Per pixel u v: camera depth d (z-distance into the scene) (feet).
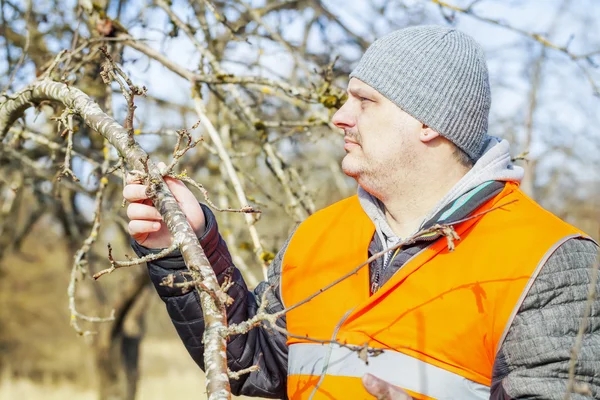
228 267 6.36
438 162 6.13
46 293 53.98
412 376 5.37
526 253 5.40
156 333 60.85
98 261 20.75
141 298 24.59
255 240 9.07
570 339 5.12
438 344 5.40
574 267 5.32
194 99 9.95
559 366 5.07
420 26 6.45
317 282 6.28
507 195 5.96
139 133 9.30
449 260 5.66
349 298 6.00
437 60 6.07
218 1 13.43
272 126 10.65
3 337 52.42
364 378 4.89
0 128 8.14
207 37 11.75
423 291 5.62
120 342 22.44
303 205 10.61
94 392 44.86
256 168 15.62
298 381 5.93
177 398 37.76
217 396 4.56
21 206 22.70
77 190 14.70
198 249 5.13
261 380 6.60
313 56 14.17
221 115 13.37
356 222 6.51
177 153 5.56
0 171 15.72
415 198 6.20
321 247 6.53
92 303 22.08
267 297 6.68
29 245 48.26
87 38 9.76
